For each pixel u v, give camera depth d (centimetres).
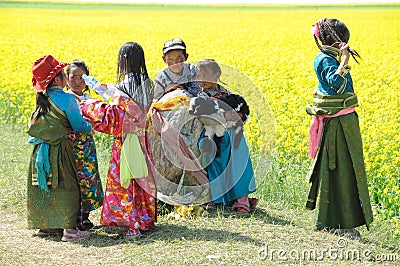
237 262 545
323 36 624
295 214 688
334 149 616
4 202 723
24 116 1083
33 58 1617
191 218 655
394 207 715
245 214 670
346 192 617
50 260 557
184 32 2309
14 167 852
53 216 606
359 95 1148
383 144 838
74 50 1772
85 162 646
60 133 603
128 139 598
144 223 613
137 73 605
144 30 2383
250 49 1827
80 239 614
